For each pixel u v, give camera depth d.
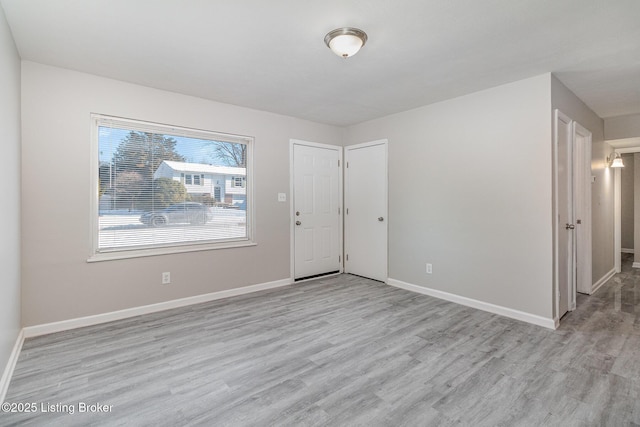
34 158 2.66
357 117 4.39
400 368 2.19
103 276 3.00
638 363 2.24
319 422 1.66
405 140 4.08
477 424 1.65
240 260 3.92
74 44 2.36
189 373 2.13
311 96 3.51
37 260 2.69
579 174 3.87
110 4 1.87
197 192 3.63
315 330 2.83
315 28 2.13
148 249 3.28
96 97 2.94
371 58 2.57
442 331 2.80
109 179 3.07
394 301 3.62
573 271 3.33
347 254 5.01
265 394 1.90
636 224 5.45
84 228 2.90
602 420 1.67
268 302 3.60
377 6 1.88
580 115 3.58
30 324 2.66
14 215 2.32
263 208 4.13
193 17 2.00
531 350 2.44
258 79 3.03
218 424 1.65
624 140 4.45
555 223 2.86
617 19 2.01
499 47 2.38
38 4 1.86
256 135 4.04
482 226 3.32
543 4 1.86
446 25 2.09
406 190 4.08
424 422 1.66
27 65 2.62
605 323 2.97
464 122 3.45
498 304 3.21
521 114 3.01
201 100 3.57
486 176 3.28
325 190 4.82
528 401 1.83
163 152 3.39
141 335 2.71
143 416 1.71
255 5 1.87
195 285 3.56
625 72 2.84
